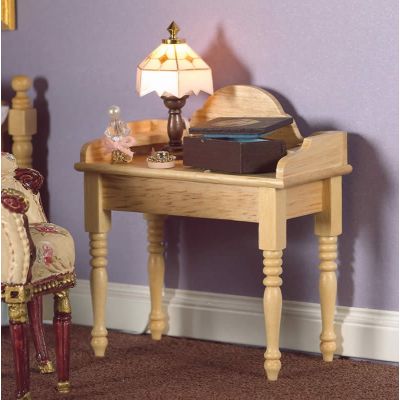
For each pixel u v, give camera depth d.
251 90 4.50
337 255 4.55
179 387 4.14
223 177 4.04
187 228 4.85
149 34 4.82
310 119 4.53
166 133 4.75
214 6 4.66
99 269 4.50
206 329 4.85
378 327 4.50
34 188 4.07
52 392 4.09
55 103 5.07
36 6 5.04
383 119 4.41
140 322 5.00
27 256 3.72
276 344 4.16
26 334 3.80
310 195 4.25
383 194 4.45
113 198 4.40
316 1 4.46
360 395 4.02
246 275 4.76
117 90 4.93
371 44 4.38
